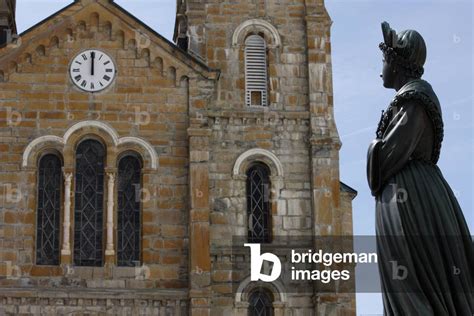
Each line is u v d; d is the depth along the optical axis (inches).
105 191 1697.8
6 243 1663.4
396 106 459.8
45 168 1710.1
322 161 1756.9
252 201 1750.7
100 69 1742.1
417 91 453.4
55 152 1715.1
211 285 1691.7
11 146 1704.0
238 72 1803.6
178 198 1702.8
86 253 1676.9
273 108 1788.9
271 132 1777.8
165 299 1648.6
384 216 444.8
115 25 1755.7
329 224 1728.6
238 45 1815.9
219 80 1797.5
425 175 448.1
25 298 1631.4
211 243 1712.6
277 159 1764.3
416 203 441.4
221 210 1731.1
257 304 1712.6
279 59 1817.2
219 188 1742.1
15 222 1674.5
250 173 1766.7
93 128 1717.5
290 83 1807.3
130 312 1643.7
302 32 1833.2
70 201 1685.5
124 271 1662.2
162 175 1708.9
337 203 1740.9
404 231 438.6
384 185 454.3
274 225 1733.5
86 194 1700.3
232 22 1825.8
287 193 1753.2
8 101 1720.0
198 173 1691.7
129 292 1646.2
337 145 1766.7
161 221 1689.2
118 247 1681.8
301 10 1839.3
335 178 1752.0
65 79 1736.0
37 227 1681.8
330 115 1786.4
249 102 1796.3
